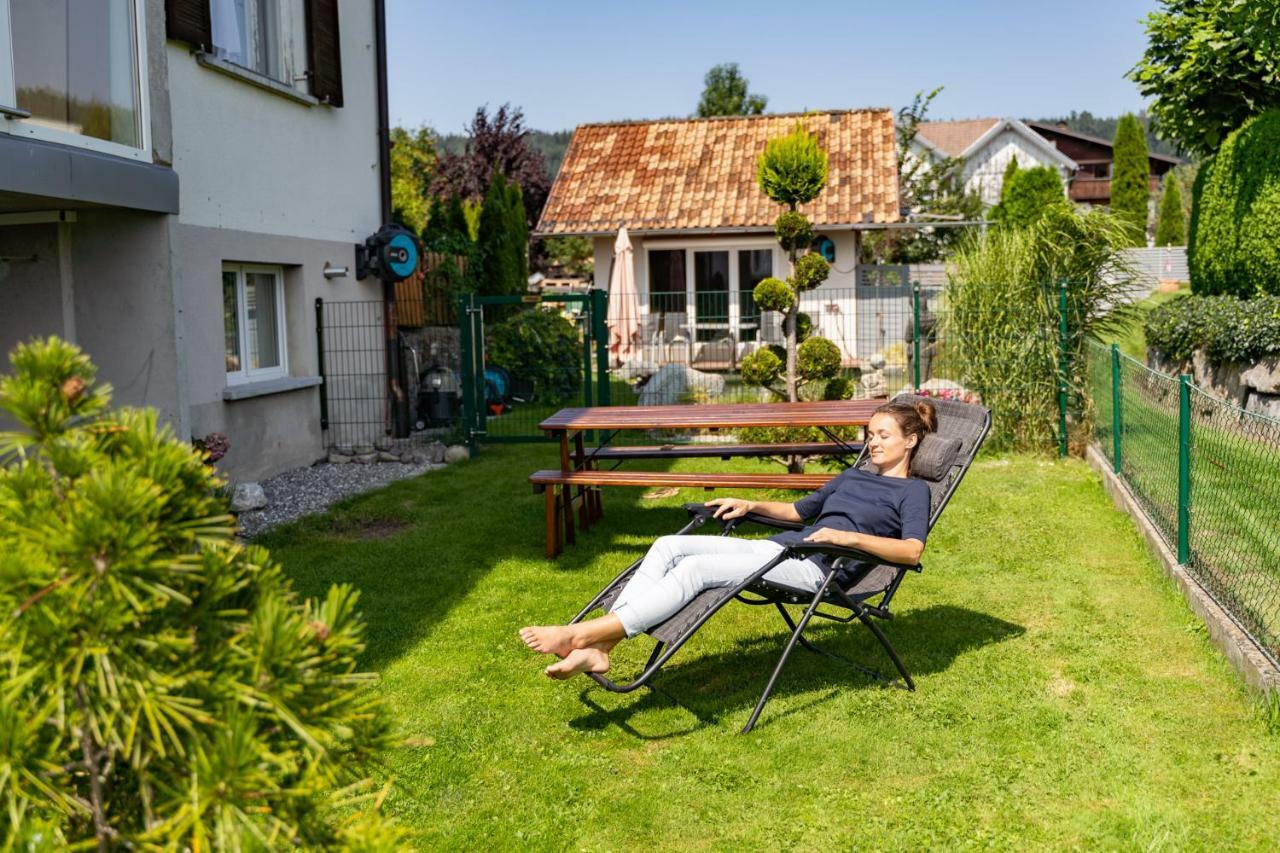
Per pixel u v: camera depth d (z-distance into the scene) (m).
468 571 6.34
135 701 1.64
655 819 3.39
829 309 16.23
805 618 4.14
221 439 8.09
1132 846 3.14
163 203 7.32
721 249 18.77
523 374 14.39
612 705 4.30
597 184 20.06
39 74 6.18
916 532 4.43
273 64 10.06
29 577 1.57
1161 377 6.30
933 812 3.39
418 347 14.06
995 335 9.81
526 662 4.80
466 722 4.14
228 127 9.05
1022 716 4.07
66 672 1.60
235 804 1.59
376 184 12.10
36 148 5.99
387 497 8.48
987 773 3.63
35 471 1.69
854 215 17.55
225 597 1.84
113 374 7.90
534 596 5.82
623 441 11.00
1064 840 3.20
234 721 1.62
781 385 10.45
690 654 4.87
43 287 7.88
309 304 10.53
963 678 4.48
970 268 10.21
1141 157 35.62
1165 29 11.70
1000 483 8.38
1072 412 9.68
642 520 7.59
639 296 18.98
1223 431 5.74
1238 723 3.93
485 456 10.52
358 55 11.62
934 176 27.94
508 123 34.53
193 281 8.54
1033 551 6.41
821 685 4.45
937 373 10.58
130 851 1.69
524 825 3.36
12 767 1.58
